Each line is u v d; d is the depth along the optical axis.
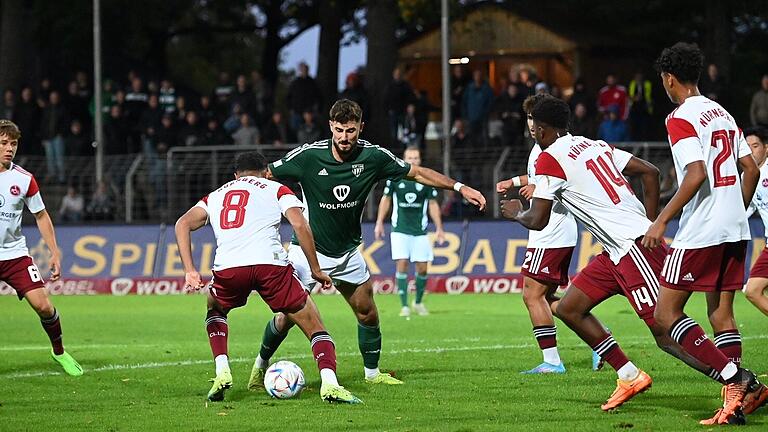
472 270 62.31
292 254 27.89
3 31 89.62
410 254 49.53
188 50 163.88
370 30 82.19
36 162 70.94
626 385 23.95
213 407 25.16
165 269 64.81
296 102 74.75
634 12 109.88
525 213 24.03
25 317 51.72
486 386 27.91
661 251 23.80
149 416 24.19
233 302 25.83
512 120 66.62
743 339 37.66
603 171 24.09
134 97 75.69
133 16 102.25
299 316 25.58
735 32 114.62
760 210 28.50
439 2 81.38
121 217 68.19
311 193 27.19
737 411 21.88
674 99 22.69
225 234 25.52
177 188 67.56
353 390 27.39
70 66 102.94
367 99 73.12
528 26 96.81
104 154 72.81
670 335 22.67
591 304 24.34
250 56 158.50
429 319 47.56
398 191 49.09
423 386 27.98
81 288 65.19
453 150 65.25
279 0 121.31
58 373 31.58
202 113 73.00
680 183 21.66
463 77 77.94
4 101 82.56
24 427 23.17
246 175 26.42
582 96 69.38
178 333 43.66
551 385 27.98
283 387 26.11
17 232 31.03
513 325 44.81
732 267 22.39
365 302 28.16
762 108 68.00
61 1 97.06
